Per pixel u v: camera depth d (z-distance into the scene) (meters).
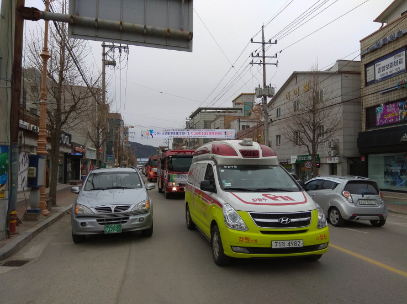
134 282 4.76
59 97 12.12
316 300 4.07
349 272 5.15
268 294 4.27
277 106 31.45
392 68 18.36
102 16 8.20
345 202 9.34
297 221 4.91
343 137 22.25
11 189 7.42
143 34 8.46
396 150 17.70
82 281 4.84
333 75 23.08
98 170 9.09
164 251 6.48
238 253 4.86
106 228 6.75
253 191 5.67
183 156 17.56
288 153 29.55
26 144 18.44
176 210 12.88
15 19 7.67
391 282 4.71
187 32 8.60
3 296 4.30
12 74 7.52
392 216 12.74
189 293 4.32
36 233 8.17
